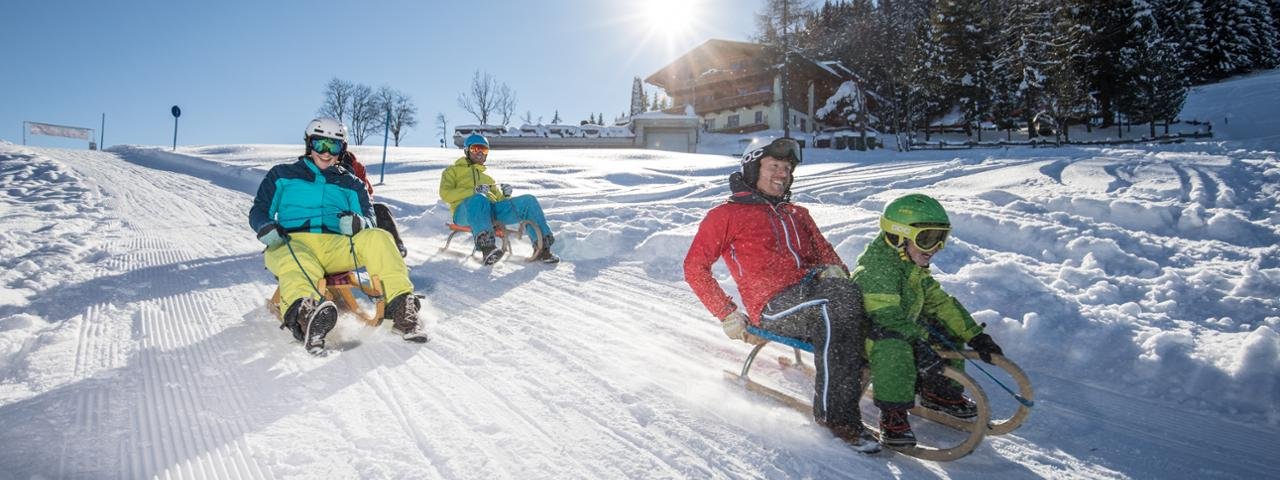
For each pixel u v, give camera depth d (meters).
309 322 3.67
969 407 2.96
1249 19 51.16
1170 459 2.67
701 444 2.75
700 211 9.03
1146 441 2.82
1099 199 6.93
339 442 2.72
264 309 4.82
